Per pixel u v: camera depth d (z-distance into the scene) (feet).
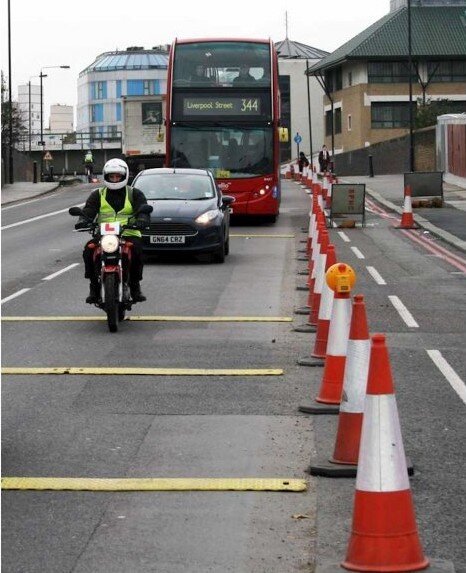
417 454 30.96
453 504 26.32
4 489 27.76
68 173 412.36
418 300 64.34
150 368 43.88
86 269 54.60
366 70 346.33
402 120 347.77
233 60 119.14
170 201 87.25
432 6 354.13
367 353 29.19
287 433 33.53
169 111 119.14
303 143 444.14
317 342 45.16
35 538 24.11
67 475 28.99
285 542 23.73
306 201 171.73
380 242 104.94
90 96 649.20
